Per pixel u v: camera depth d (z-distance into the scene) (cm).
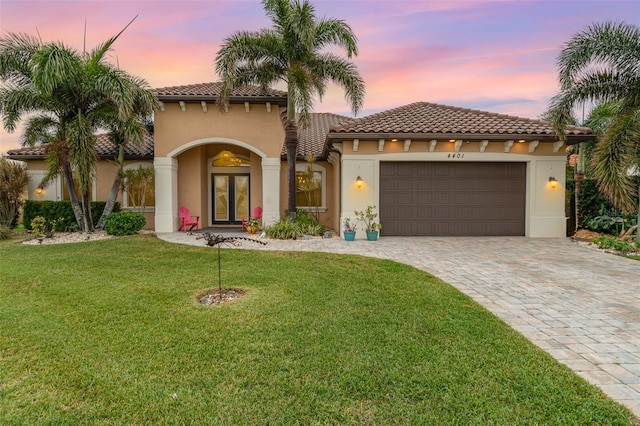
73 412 299
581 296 632
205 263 882
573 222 1544
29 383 340
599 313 544
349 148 1377
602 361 391
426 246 1178
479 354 400
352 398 319
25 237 1423
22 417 292
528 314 540
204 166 1788
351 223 1372
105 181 1753
